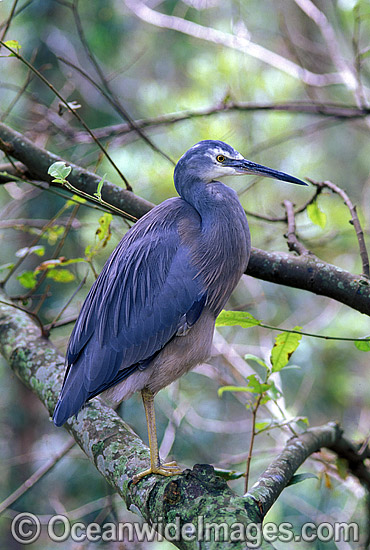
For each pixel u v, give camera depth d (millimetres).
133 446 5520
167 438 10109
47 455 13320
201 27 11758
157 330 5820
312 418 12875
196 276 5883
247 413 14109
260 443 13203
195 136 11062
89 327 5977
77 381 5809
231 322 5402
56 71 14656
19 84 14547
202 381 13664
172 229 5996
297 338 5871
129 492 5062
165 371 5918
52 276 7742
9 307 8109
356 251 12391
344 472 7496
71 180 7203
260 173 6141
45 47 14602
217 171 6156
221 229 6012
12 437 15875
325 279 6078
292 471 5938
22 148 7328
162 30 14203
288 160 13594
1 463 14953
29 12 14383
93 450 5668
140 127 10430
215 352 11742
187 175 6223
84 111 14758
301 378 13008
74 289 14383
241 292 13953
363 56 9773
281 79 12312
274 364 6121
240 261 6160
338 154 15383
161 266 5879
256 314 12984
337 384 12422
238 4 12477
